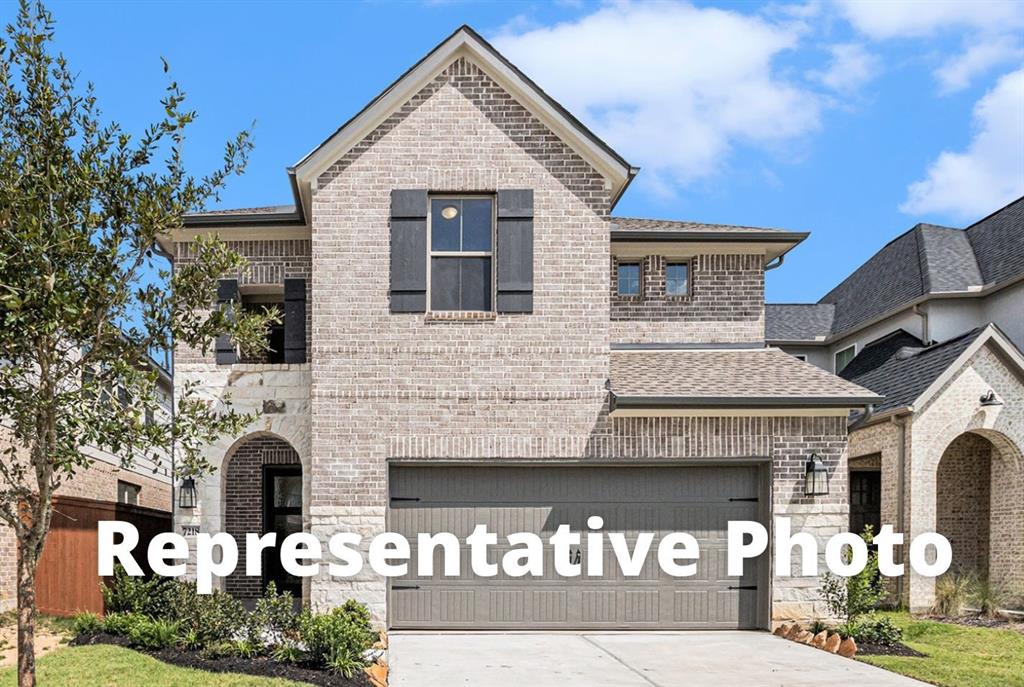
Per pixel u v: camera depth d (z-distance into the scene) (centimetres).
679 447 1479
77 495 1967
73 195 874
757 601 1502
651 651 1317
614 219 1917
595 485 1504
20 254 838
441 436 1467
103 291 859
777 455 1486
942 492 2086
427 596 1480
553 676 1142
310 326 1645
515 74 1493
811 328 2867
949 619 1705
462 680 1116
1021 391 1862
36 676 1023
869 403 1449
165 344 918
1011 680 1156
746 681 1121
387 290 1483
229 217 1616
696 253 1769
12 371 827
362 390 1470
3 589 1534
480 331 1482
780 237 1728
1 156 864
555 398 1478
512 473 1502
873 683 1116
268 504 1917
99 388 866
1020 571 1848
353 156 1500
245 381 1586
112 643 1184
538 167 1504
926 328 2364
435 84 1512
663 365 1627
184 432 921
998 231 2477
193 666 1080
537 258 1495
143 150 924
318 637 1116
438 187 1497
